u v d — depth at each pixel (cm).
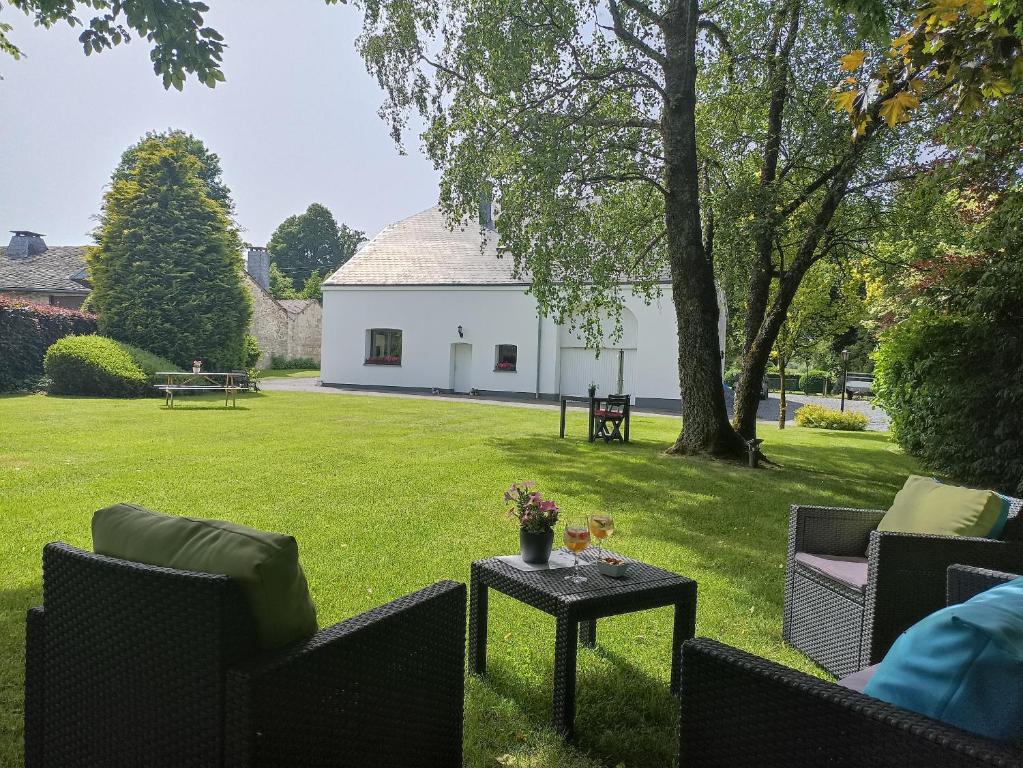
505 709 276
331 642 172
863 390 3259
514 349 2522
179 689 160
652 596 278
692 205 993
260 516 574
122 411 1412
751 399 1108
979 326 945
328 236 6575
